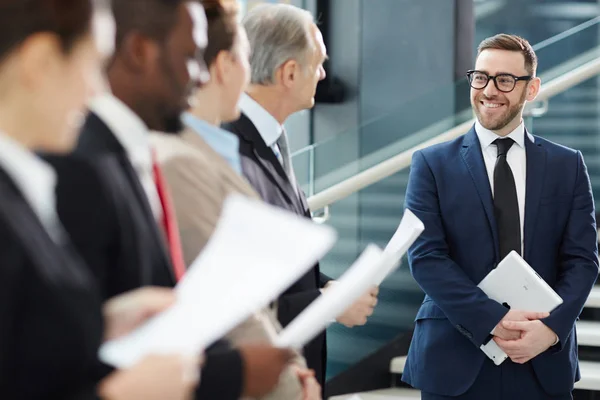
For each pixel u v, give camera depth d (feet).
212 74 7.39
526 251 12.11
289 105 9.16
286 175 9.15
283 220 5.09
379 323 17.53
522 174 12.39
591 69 19.29
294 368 7.12
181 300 4.77
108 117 5.33
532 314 11.40
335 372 16.78
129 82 5.84
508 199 12.19
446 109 18.04
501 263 11.51
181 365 4.37
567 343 12.19
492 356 11.79
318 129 24.18
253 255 4.96
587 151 19.85
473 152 12.42
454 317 11.66
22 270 3.73
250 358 5.46
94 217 4.65
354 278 5.91
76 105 4.36
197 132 7.10
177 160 6.42
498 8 24.81
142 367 4.31
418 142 17.69
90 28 4.33
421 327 12.51
